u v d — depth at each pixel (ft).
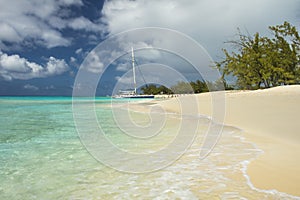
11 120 35.78
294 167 11.87
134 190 10.07
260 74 71.05
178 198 9.25
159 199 9.21
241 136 19.53
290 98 33.19
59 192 9.98
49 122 33.24
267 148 15.48
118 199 9.28
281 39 66.18
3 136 22.54
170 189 10.07
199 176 11.35
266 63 66.85
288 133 18.37
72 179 11.39
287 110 26.61
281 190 9.55
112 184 10.73
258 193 9.37
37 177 11.68
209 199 9.07
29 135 23.09
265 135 18.97
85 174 12.03
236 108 33.96
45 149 17.33
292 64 65.21
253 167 12.16
